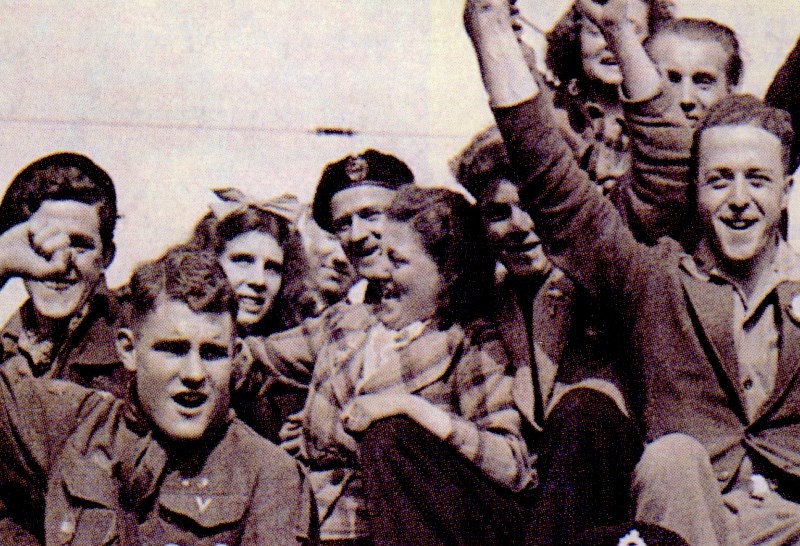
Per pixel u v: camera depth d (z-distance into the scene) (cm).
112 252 342
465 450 293
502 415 301
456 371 306
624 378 305
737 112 306
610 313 303
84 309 331
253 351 329
